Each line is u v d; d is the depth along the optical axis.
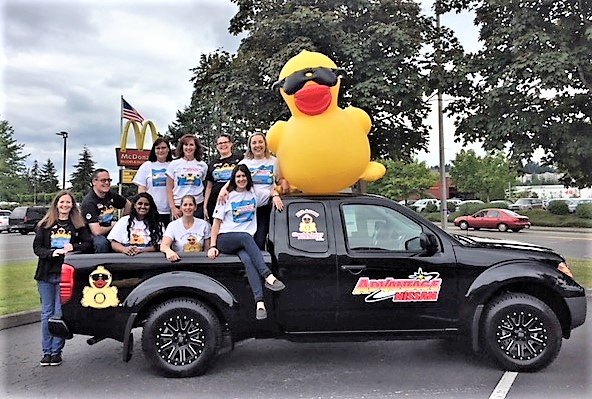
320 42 10.83
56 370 5.38
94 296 4.99
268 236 5.16
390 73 10.67
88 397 4.61
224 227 5.22
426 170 45.94
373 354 5.77
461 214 38.31
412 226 5.23
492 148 10.58
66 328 4.98
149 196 5.66
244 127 13.47
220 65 13.57
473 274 5.08
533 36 9.55
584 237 23.84
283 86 5.64
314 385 4.82
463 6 11.67
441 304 5.05
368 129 5.93
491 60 10.48
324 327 5.06
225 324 5.24
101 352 6.05
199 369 5.05
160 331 5.04
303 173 5.56
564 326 5.24
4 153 60.41
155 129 23.23
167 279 5.01
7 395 4.66
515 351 5.07
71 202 5.50
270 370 5.27
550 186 78.88
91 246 5.43
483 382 4.82
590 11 9.84
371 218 5.25
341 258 5.05
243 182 5.18
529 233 27.06
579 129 10.21
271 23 10.96
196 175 6.36
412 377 4.99
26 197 69.38
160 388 4.80
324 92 5.43
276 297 5.03
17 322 7.48
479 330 5.11
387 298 5.02
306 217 5.20
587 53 9.44
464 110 11.52
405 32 11.09
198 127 42.09
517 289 5.29
